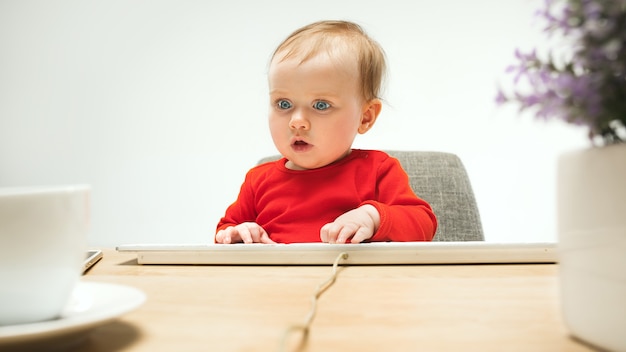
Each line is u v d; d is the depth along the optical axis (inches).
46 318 12.2
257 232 33.2
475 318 13.2
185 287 17.6
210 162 79.5
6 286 11.4
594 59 9.8
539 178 70.9
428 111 73.5
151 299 15.8
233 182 79.0
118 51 81.7
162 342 11.6
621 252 10.5
